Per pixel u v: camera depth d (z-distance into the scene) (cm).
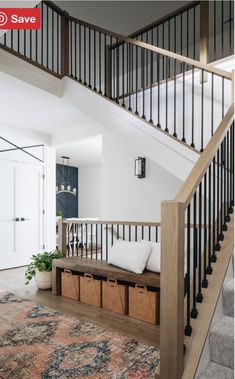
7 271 486
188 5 332
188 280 161
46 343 224
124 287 290
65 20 381
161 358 144
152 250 301
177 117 349
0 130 504
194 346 151
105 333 243
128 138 314
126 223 342
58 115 469
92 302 318
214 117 318
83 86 355
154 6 485
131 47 430
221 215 218
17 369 189
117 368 190
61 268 356
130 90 414
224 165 223
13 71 320
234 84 246
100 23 537
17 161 529
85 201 1001
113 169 480
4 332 244
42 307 307
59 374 183
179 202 141
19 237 526
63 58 378
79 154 792
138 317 277
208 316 164
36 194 560
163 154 287
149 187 432
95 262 346
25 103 407
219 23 507
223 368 153
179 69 488
